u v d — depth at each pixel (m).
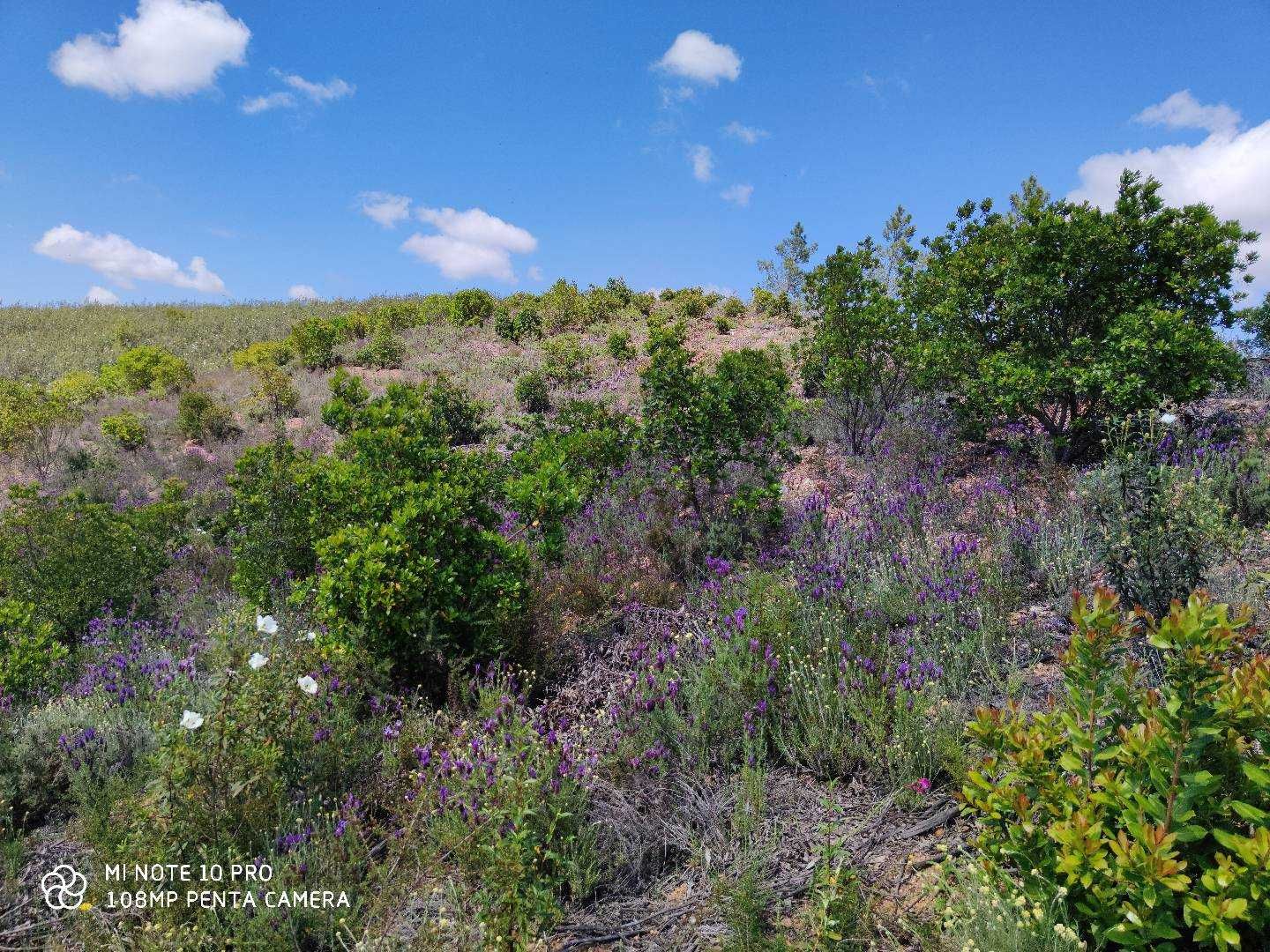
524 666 4.56
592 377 17.81
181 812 3.05
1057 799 2.19
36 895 3.17
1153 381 6.37
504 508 7.12
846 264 8.50
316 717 3.72
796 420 9.38
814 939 2.40
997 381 7.25
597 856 2.89
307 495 6.26
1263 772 1.87
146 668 5.29
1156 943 2.02
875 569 5.21
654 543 6.25
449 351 23.36
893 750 3.18
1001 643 4.03
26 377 26.38
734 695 3.74
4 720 4.53
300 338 23.52
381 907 2.76
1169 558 3.81
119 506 12.66
